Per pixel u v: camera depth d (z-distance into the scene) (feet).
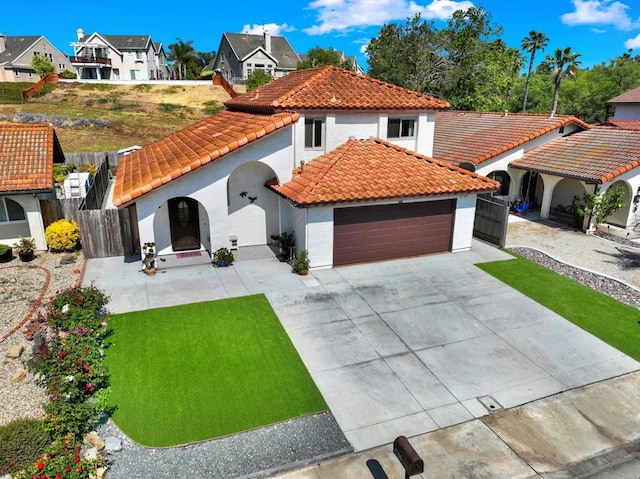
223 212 54.03
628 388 34.14
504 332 41.42
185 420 30.04
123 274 52.65
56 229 58.59
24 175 58.23
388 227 56.49
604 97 212.64
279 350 38.14
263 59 237.66
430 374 35.37
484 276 53.21
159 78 275.59
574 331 41.75
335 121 62.03
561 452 28.17
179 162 53.72
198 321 42.45
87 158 108.47
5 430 26.76
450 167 61.16
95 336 35.65
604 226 73.56
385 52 169.78
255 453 27.55
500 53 164.14
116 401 31.71
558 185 84.43
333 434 29.19
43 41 239.91
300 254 52.54
